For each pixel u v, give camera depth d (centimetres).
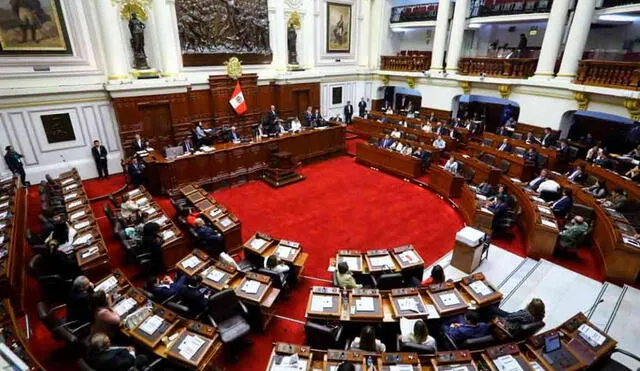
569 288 684
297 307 647
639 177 988
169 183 1080
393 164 1325
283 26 1602
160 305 502
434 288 543
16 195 877
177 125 1355
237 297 536
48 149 1130
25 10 1020
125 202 864
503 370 400
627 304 635
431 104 1886
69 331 464
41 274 591
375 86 2136
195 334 456
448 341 472
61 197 909
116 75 1190
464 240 723
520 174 1173
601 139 1569
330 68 1922
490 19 1603
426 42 2070
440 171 1131
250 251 691
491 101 1972
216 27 1416
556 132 1327
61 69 1116
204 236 756
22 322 583
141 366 415
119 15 1189
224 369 495
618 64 1130
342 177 1308
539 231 772
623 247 674
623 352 439
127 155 1257
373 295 529
